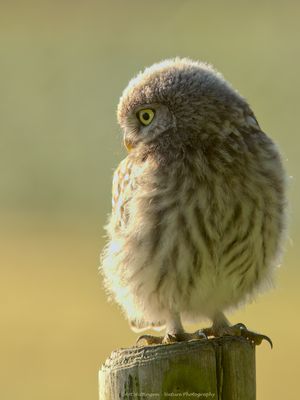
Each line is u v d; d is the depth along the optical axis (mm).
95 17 32281
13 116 29438
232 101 8375
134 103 8688
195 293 8375
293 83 27078
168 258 8164
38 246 25094
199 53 29625
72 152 27969
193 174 8125
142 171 8359
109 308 20141
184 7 31234
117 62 30172
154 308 8578
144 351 6797
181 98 8391
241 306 8781
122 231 8539
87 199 27344
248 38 29688
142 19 31469
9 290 21703
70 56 30953
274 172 8250
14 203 27875
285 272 20812
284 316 18797
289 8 30547
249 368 6906
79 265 23516
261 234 8195
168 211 8125
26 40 31938
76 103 29219
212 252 8148
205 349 6750
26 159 28578
